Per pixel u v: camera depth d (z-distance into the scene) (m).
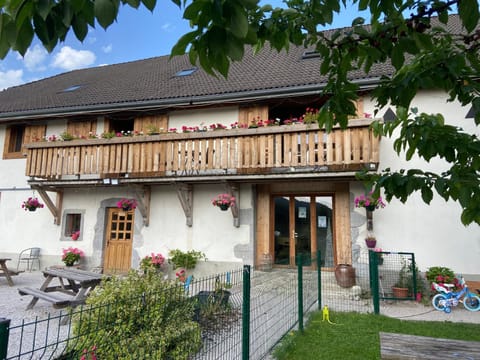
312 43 2.07
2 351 1.45
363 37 1.96
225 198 8.15
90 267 9.57
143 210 9.18
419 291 6.97
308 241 8.67
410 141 2.26
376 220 7.68
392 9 1.61
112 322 2.95
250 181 8.30
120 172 8.66
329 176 7.34
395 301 6.87
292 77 9.15
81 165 9.03
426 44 1.79
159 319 3.27
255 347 4.04
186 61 13.70
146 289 3.49
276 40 1.96
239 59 1.10
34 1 1.05
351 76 8.18
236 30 1.04
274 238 8.92
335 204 8.48
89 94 11.54
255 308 4.65
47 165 9.32
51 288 6.38
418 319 5.62
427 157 2.16
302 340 4.44
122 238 9.63
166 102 9.14
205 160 8.10
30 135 10.80
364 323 5.17
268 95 8.42
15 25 1.08
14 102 12.26
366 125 6.98
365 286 7.44
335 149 7.18
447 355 2.27
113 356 2.86
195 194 9.12
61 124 10.61
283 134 7.67
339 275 7.37
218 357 3.45
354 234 7.74
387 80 2.09
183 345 3.35
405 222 7.53
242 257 8.48
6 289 7.65
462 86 1.98
